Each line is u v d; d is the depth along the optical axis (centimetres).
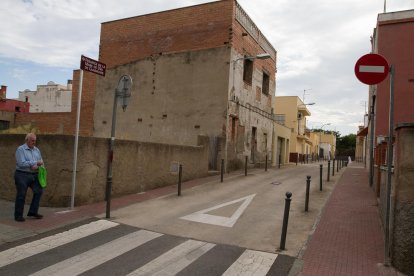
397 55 1523
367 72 623
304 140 4525
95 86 2181
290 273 568
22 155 782
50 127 2406
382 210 855
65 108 4634
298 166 2756
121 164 1100
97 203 998
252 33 2097
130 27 2095
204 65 1858
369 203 1094
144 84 2019
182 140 1881
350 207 1038
